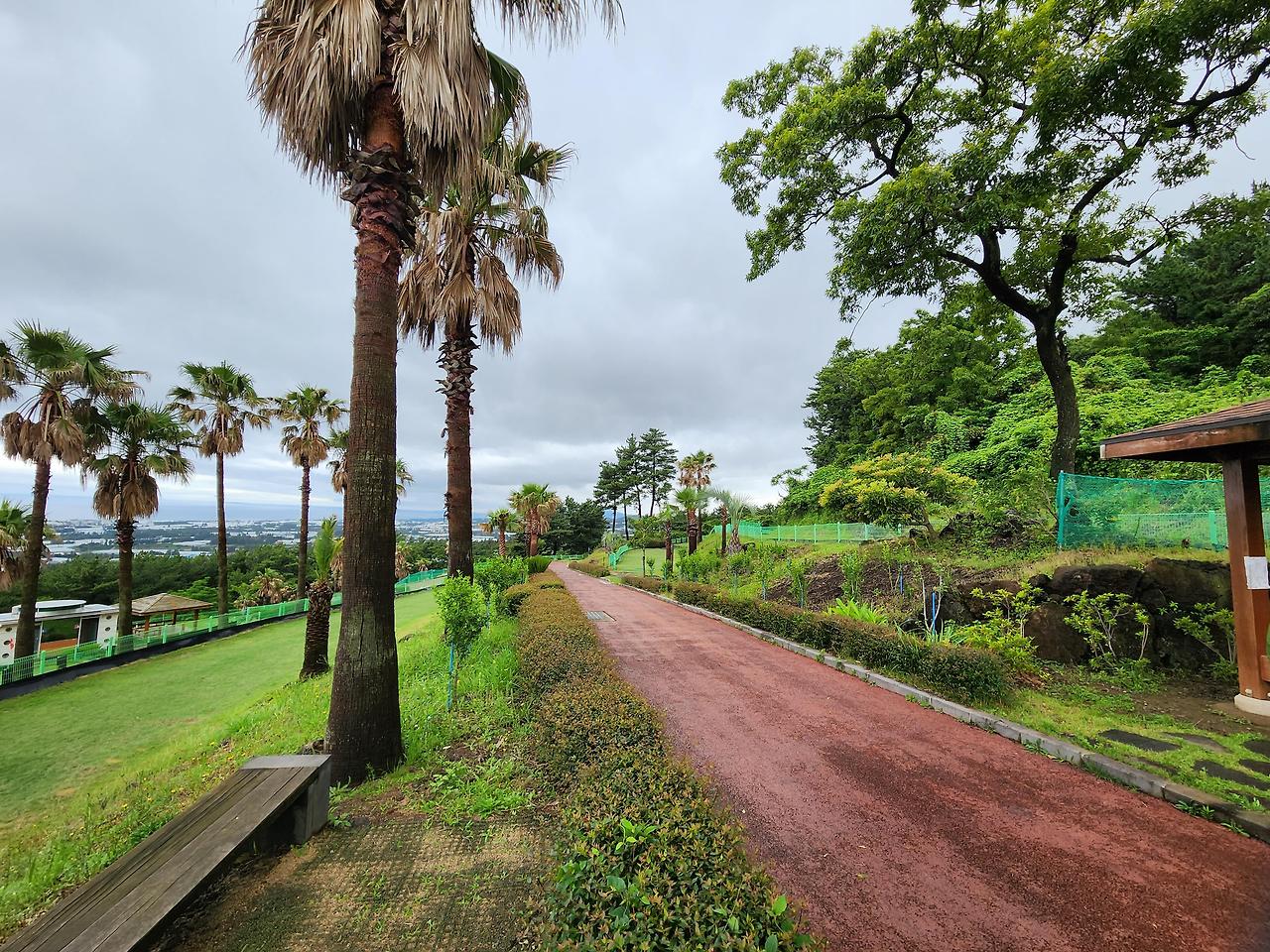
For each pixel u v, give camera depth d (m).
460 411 9.66
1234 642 5.74
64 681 13.39
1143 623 6.10
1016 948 2.24
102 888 2.05
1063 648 6.42
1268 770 3.78
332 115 4.54
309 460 30.44
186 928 2.36
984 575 8.27
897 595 9.29
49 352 15.75
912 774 3.94
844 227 11.14
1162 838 3.09
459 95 4.50
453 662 5.79
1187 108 8.40
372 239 4.41
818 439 38.88
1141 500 8.23
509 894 2.55
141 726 9.25
